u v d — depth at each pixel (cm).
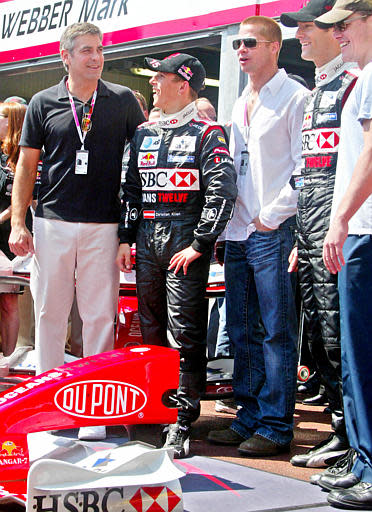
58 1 831
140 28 731
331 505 332
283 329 414
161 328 429
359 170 315
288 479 368
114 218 442
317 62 388
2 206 612
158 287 423
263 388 420
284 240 413
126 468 292
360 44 329
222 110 646
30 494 274
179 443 404
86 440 414
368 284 330
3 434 300
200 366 416
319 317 381
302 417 509
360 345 332
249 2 612
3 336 607
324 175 379
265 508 328
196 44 677
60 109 435
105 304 441
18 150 603
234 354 442
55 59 844
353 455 346
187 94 416
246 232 424
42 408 306
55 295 440
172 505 293
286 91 415
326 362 393
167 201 414
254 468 386
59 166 434
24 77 1009
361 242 329
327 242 321
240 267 434
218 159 404
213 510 325
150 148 420
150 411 323
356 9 326
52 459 290
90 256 437
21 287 601
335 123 376
